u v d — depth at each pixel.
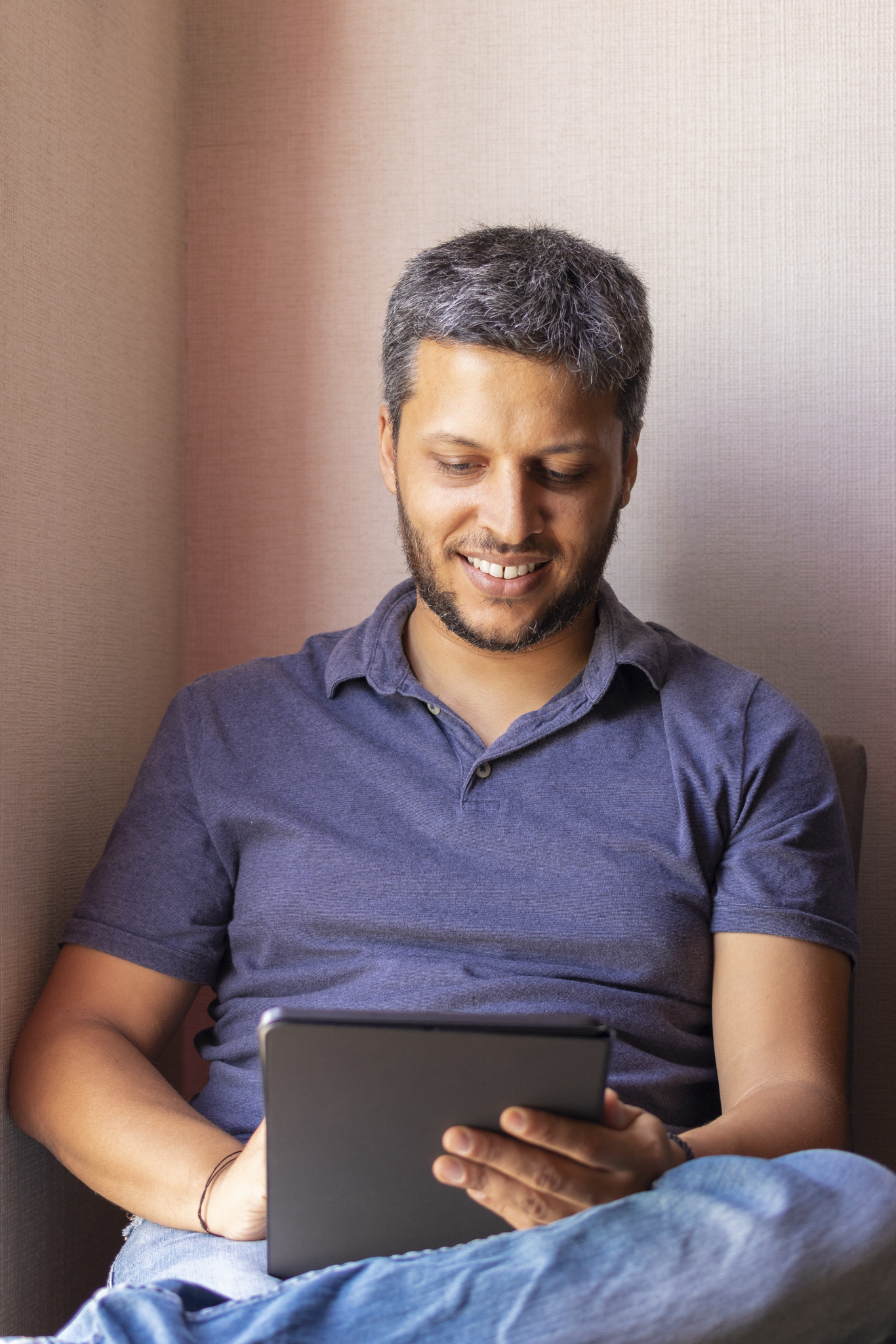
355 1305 0.69
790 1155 0.78
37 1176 1.12
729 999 1.04
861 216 1.49
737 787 1.09
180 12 1.57
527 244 1.09
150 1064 1.05
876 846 1.49
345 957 1.07
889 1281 0.71
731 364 1.51
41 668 1.16
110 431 1.34
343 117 1.57
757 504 1.51
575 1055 0.70
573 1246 0.69
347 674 1.16
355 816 1.09
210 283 1.59
